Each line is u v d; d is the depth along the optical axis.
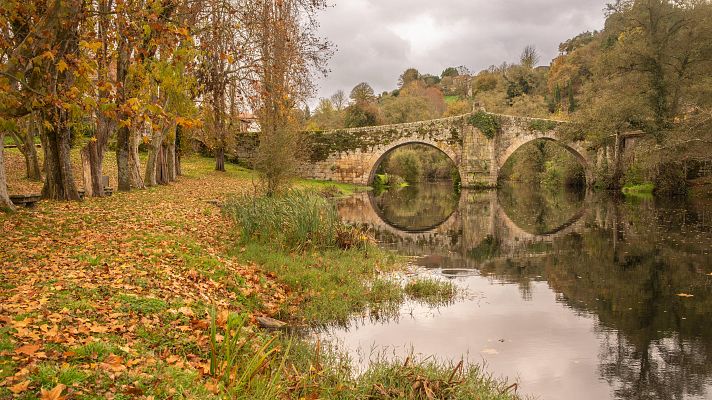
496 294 10.46
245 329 6.65
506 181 63.78
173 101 19.27
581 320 8.77
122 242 9.62
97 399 3.67
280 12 22.00
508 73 89.12
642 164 35.19
